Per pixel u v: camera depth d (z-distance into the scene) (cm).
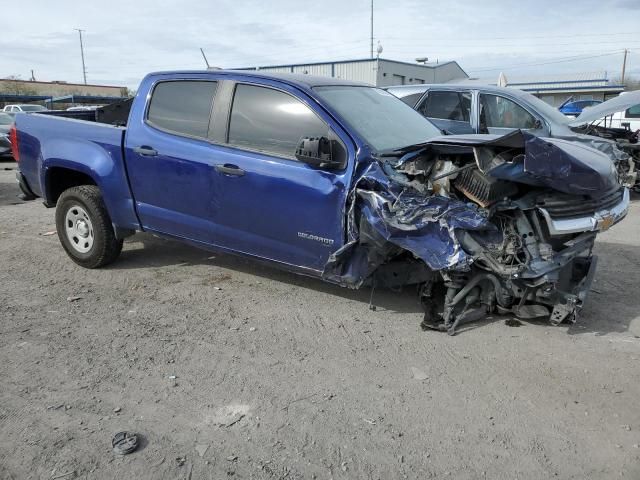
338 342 408
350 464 277
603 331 427
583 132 1007
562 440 298
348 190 406
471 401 333
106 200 531
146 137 504
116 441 290
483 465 278
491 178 384
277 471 271
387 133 455
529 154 369
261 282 530
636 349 398
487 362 379
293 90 446
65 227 568
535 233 396
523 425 310
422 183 409
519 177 381
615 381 356
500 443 295
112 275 549
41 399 330
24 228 751
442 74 3712
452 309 419
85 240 561
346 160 412
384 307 471
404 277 433
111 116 750
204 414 317
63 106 4612
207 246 500
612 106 905
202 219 487
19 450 283
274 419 313
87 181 586
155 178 501
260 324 438
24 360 376
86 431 300
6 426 303
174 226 507
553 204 394
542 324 438
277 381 354
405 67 3306
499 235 398
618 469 276
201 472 270
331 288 514
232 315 455
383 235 391
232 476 268
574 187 388
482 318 445
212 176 466
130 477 265
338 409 323
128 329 427
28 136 584
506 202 391
